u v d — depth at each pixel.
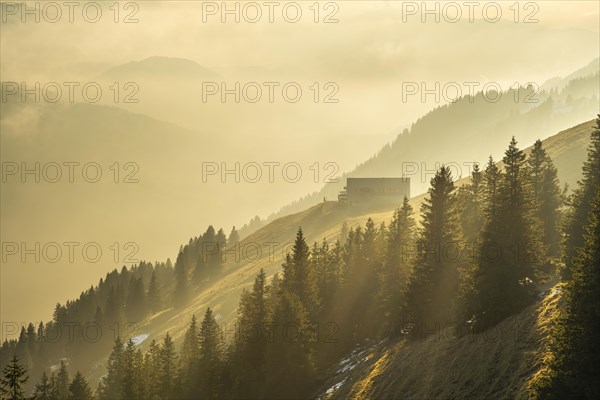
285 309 77.81
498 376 45.78
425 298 66.88
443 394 49.78
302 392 74.69
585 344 36.00
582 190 54.75
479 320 54.81
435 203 69.56
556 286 53.31
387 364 64.75
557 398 36.38
